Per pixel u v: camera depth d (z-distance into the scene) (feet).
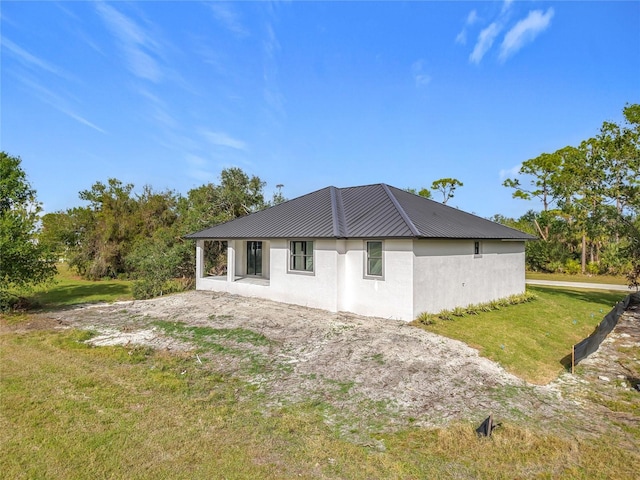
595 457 16.26
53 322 44.06
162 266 66.18
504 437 17.76
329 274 44.32
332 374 26.35
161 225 103.91
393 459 16.17
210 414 20.47
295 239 47.29
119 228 98.89
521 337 35.78
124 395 23.02
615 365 29.66
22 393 23.20
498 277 53.93
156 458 16.12
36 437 17.84
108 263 97.19
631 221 58.75
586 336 39.14
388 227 41.19
